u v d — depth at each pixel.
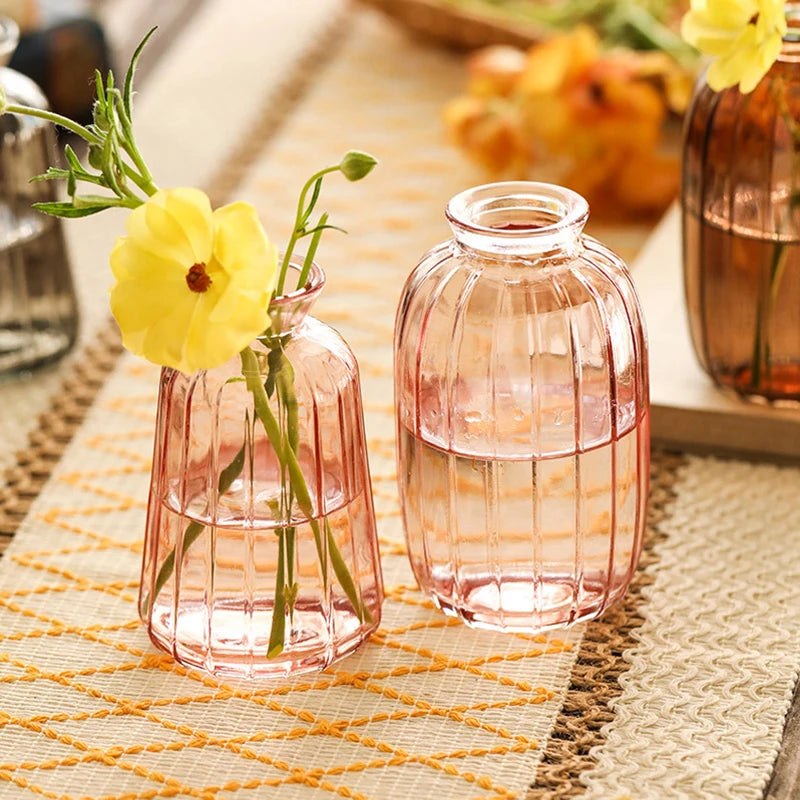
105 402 1.04
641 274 1.08
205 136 1.24
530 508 0.88
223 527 0.87
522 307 0.88
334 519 0.88
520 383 0.88
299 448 0.87
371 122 1.25
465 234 0.88
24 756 0.87
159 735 0.87
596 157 1.16
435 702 0.88
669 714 0.88
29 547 0.96
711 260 0.98
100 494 0.99
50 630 0.92
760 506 0.97
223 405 0.86
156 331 0.83
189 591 0.89
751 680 0.89
